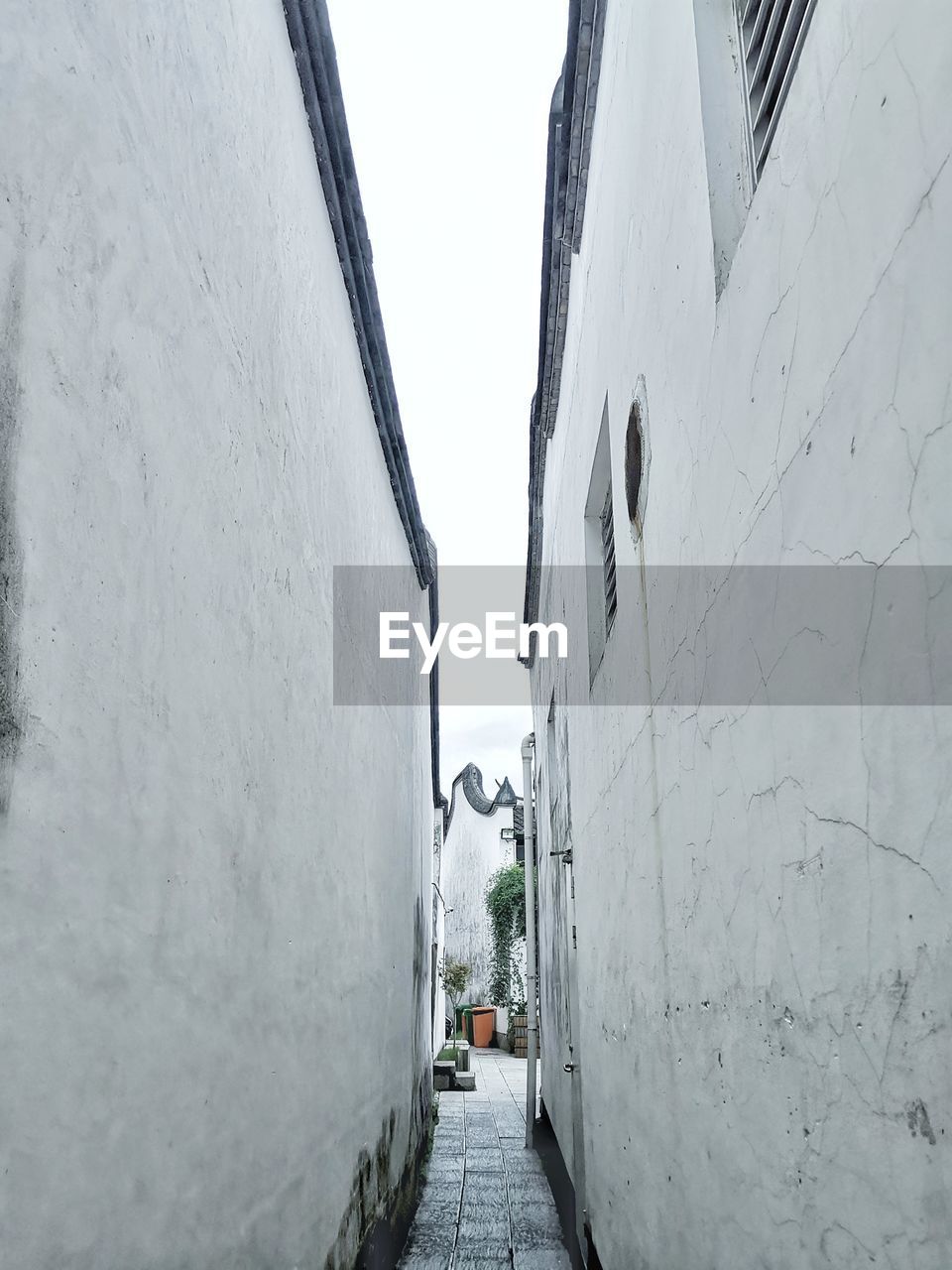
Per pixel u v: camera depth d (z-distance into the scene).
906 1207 1.09
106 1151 1.38
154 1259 1.55
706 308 1.99
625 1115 3.15
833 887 1.31
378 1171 4.04
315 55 2.94
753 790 1.67
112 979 1.41
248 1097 2.11
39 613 1.22
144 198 1.64
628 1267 3.07
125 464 1.52
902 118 1.09
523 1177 6.48
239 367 2.21
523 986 18.59
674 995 2.37
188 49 1.91
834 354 1.29
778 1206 1.53
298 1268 2.51
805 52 1.41
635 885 2.97
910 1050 1.08
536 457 6.81
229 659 2.06
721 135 1.99
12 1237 1.12
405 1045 5.38
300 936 2.67
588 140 3.91
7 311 1.17
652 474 2.63
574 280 4.73
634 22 2.84
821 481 1.33
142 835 1.54
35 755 1.20
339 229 3.46
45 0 1.29
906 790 1.09
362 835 3.83
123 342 1.53
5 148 1.18
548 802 7.27
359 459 4.09
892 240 1.12
